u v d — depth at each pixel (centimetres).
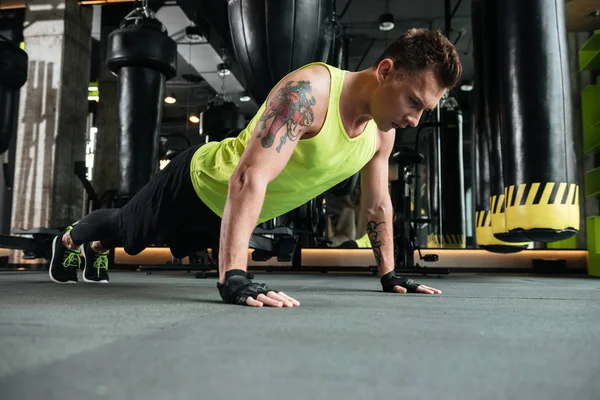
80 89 709
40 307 117
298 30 276
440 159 839
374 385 46
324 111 150
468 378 49
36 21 687
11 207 679
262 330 80
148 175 446
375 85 148
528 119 304
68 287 214
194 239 200
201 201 181
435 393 43
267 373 50
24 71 476
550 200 299
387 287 195
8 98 472
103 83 1076
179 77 1109
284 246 357
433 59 137
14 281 270
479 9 518
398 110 144
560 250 638
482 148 506
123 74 440
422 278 430
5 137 473
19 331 77
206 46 949
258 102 306
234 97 1232
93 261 253
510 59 312
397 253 452
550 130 301
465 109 1201
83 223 217
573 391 44
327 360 57
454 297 168
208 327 83
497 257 651
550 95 302
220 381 47
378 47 1038
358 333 78
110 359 56
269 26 273
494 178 433
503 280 395
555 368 54
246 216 135
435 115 841
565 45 309
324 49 299
